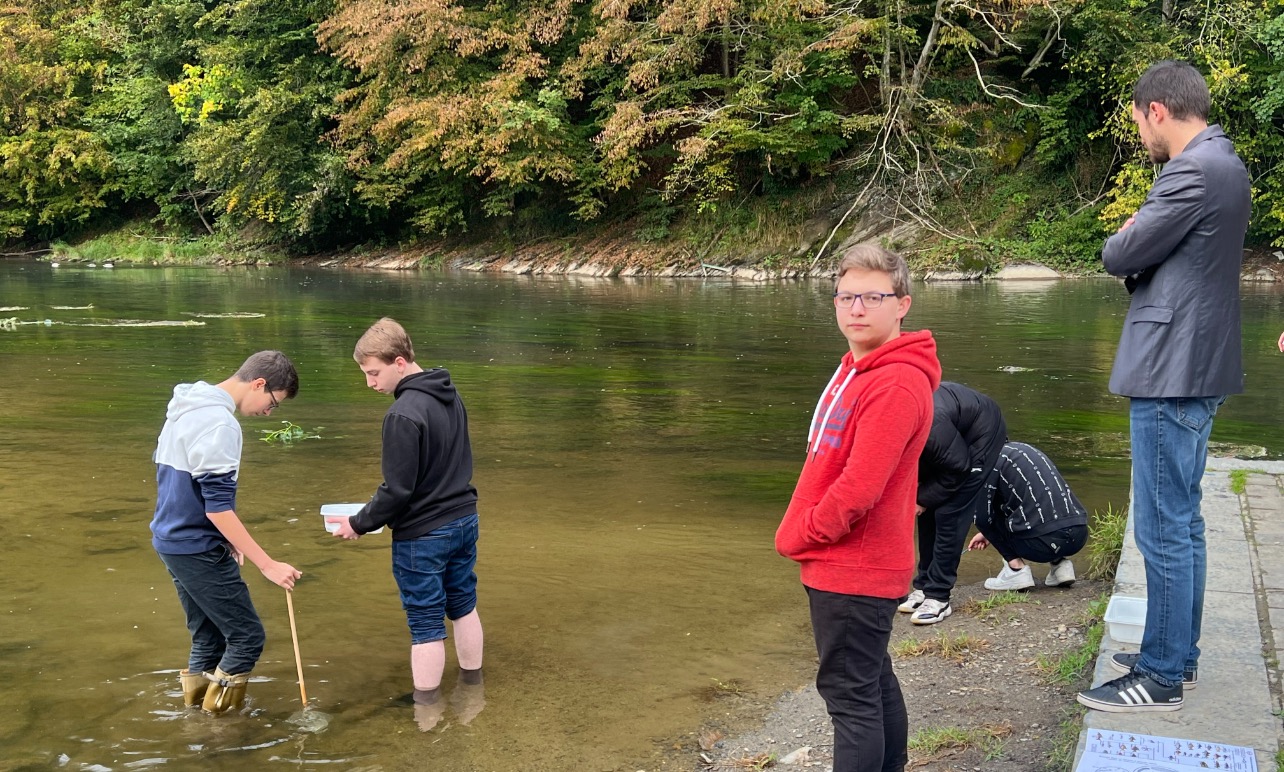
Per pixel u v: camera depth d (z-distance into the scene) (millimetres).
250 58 31250
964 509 4445
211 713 3629
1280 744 2869
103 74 35594
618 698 3791
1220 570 4109
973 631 4363
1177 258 2996
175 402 3627
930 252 23344
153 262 32062
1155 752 2830
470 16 26797
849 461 2562
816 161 25078
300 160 30125
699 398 9617
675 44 24391
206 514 3543
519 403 9367
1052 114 23609
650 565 5176
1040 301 17953
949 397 4387
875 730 2670
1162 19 23266
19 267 29406
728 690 3863
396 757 3357
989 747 3293
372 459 7254
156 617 4434
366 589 4816
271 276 26047
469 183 29750
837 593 2635
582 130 27625
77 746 3389
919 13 24656
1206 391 2982
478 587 4875
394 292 21109
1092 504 6125
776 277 24312
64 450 7383
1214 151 2973
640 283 23406
